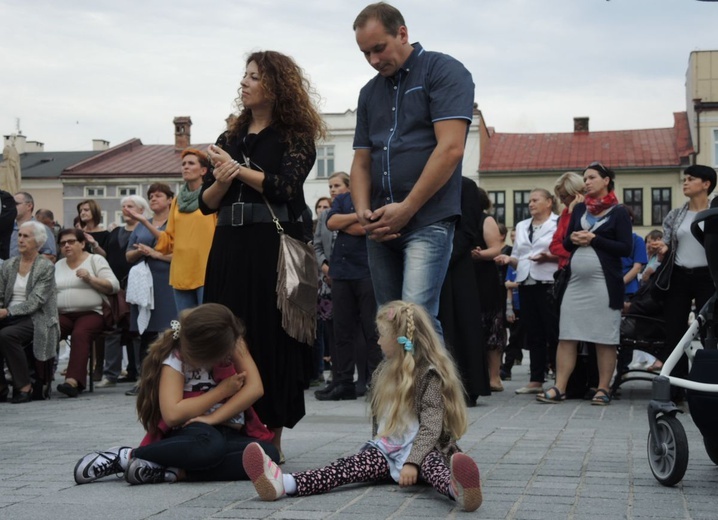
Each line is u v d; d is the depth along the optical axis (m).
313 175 58.41
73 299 11.07
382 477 4.71
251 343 5.36
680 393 9.01
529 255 10.60
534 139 59.59
